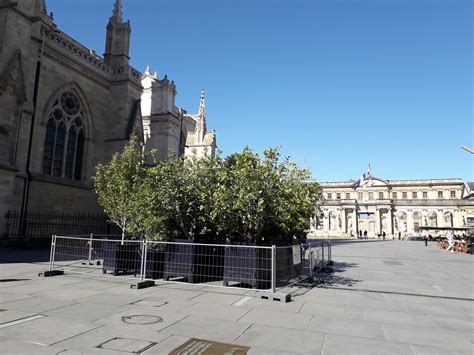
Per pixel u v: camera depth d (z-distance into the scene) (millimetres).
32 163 23344
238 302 8297
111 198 15766
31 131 23344
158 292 9234
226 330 6051
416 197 116938
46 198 23875
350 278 13367
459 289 11359
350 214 106562
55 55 25406
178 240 11391
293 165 12141
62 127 26250
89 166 28312
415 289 11102
